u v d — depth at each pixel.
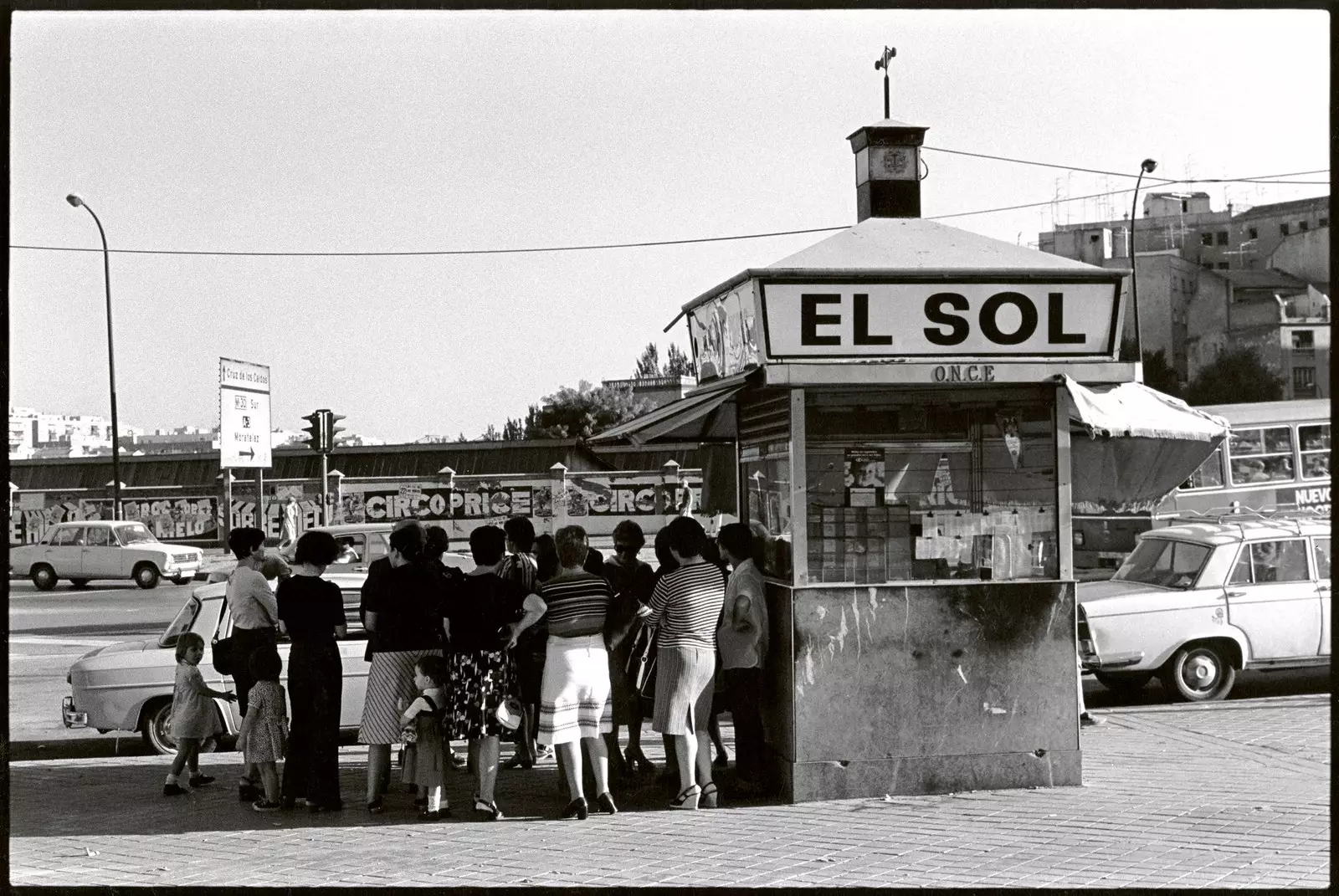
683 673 8.05
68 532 35.28
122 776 10.20
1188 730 11.09
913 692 8.12
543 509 51.81
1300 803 7.76
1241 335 92.12
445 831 7.70
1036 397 8.29
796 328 7.97
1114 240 100.00
